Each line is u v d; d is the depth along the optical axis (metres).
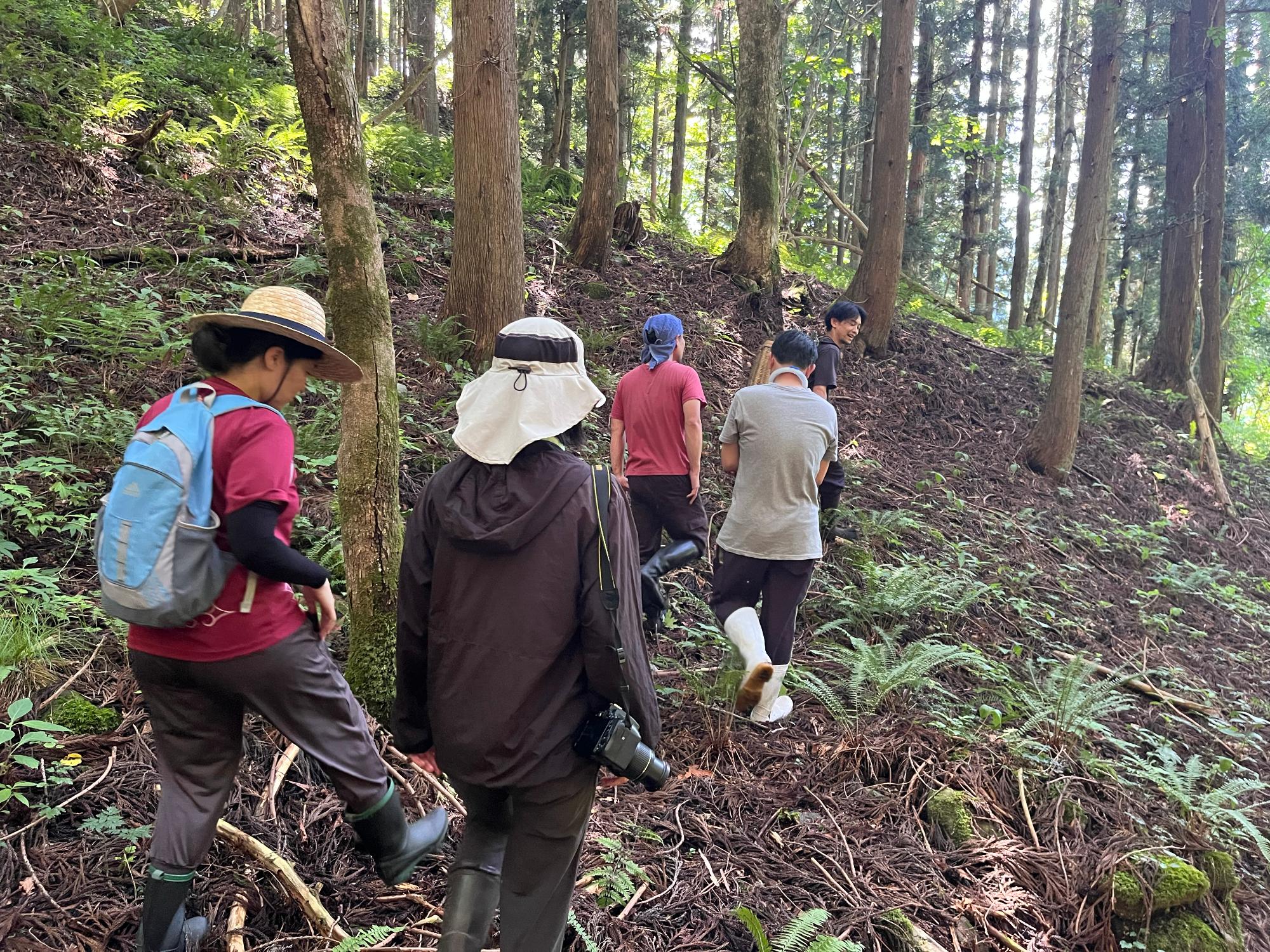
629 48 16.92
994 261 23.12
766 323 9.73
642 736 1.98
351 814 2.25
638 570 1.98
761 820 3.38
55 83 8.33
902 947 2.81
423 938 2.46
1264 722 5.22
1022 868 3.38
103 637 3.39
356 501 3.19
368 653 3.25
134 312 5.43
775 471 3.85
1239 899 3.70
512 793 1.98
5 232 6.36
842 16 15.88
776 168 10.04
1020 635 5.75
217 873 2.53
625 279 9.62
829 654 4.73
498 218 6.85
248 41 13.99
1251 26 14.56
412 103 15.53
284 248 7.50
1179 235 11.97
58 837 2.55
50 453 4.42
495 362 1.97
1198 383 12.18
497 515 1.87
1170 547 8.44
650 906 2.78
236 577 1.99
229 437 1.96
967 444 9.16
